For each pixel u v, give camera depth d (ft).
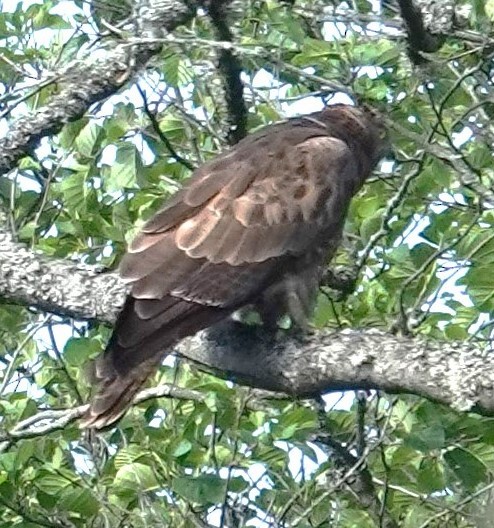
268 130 38.09
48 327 43.09
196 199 35.19
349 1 45.68
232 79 38.01
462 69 42.45
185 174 43.52
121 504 39.17
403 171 42.93
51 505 39.88
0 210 42.32
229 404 38.47
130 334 32.35
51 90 42.47
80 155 43.16
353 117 39.09
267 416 39.93
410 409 37.68
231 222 35.01
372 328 35.65
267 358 32.53
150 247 33.86
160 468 39.55
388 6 43.37
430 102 39.14
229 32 37.50
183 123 43.19
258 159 36.50
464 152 40.96
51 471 40.32
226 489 35.96
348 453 39.93
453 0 38.81
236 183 35.83
